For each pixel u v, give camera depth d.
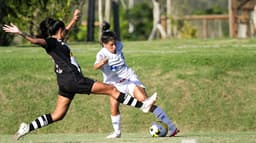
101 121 41.38
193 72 45.16
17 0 64.75
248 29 94.75
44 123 25.91
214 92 43.25
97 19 119.69
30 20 65.62
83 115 41.59
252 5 94.75
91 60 47.47
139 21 117.31
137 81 29.16
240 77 44.81
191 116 41.47
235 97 42.94
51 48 25.31
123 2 116.44
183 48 56.12
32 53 51.97
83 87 25.52
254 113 41.72
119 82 28.95
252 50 52.22
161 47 57.75
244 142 24.89
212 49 54.22
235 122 41.16
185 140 25.77
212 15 114.62
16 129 41.22
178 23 103.56
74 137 32.19
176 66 46.00
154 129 28.03
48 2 65.75
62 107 25.92
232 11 95.25
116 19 77.25
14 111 42.25
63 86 25.58
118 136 29.81
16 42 80.44
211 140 25.53
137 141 26.00
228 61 46.41
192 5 133.75
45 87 44.12
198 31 107.56
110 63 28.70
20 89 43.81
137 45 61.12
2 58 47.59
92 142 26.50
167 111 41.84
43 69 45.97
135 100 26.20
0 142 27.86
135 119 41.28
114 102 29.44
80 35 85.50
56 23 25.61
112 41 28.56
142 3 123.31
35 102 42.94
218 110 41.91
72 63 25.52
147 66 46.16
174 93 43.09
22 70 45.69
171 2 104.75
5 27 24.48
